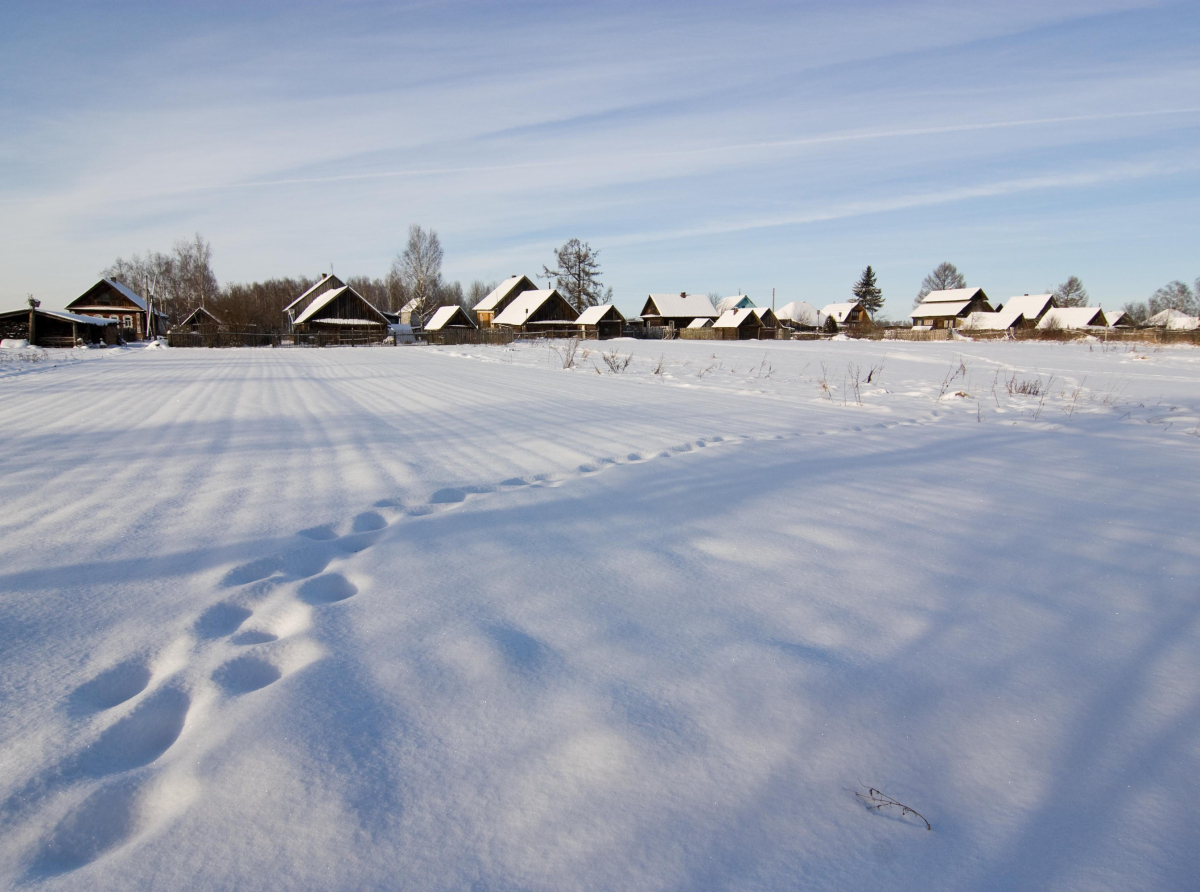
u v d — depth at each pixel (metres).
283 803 1.37
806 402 9.15
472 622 2.17
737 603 2.37
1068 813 1.40
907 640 2.12
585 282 71.94
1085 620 2.31
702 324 62.81
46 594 2.43
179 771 1.46
